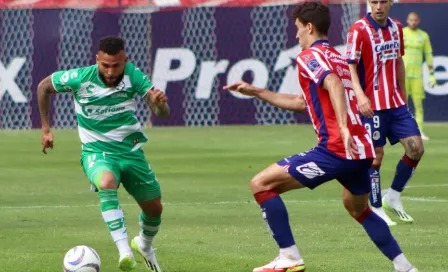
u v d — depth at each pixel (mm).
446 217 24234
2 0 55250
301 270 16078
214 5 56188
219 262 18234
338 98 15234
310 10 16156
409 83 48875
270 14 55688
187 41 56062
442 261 18172
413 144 23141
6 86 55344
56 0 56969
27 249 19656
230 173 34688
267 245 20109
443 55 55688
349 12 55344
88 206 26562
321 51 15758
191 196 28672
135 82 17344
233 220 23797
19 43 55219
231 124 57219
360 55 23234
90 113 17391
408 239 20859
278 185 16062
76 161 39156
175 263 18188
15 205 26828
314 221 23453
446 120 56406
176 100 56594
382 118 23469
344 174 15836
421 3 55094
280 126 56750
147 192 17469
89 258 15500
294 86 55969
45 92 17875
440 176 33594
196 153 41875
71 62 55219
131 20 55812
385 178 33031
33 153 42344
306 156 15898
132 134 17531
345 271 17234
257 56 56000
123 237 16422
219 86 56469
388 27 23422
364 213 16281
